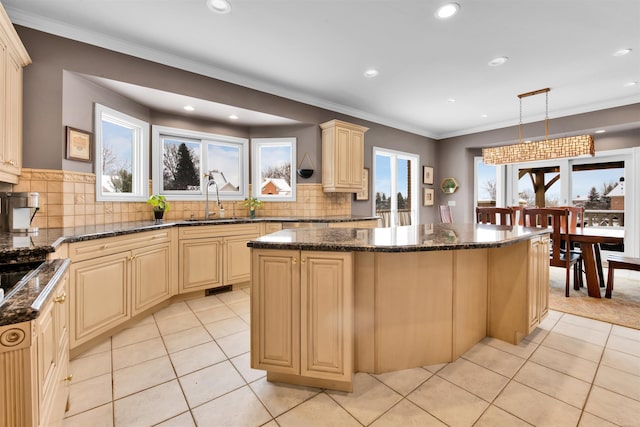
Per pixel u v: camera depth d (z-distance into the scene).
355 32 2.57
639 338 2.23
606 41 2.70
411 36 2.63
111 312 2.22
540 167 5.48
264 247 1.61
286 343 1.62
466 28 2.51
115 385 1.68
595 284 3.11
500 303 2.19
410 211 5.90
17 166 2.15
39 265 1.40
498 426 1.36
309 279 1.57
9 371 0.78
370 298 1.76
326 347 1.57
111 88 2.84
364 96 4.08
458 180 6.00
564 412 1.45
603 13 2.30
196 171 3.84
